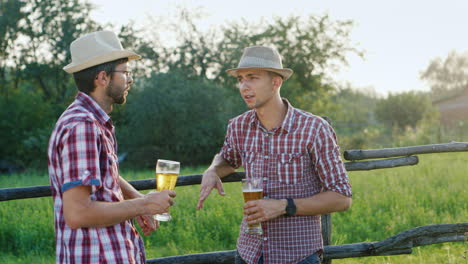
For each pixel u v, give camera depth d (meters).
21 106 27.00
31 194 3.29
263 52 2.48
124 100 2.26
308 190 2.57
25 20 28.86
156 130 24.05
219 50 28.42
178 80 25.27
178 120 23.94
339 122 34.28
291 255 2.53
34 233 6.52
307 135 2.53
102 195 2.04
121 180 2.60
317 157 2.53
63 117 2.05
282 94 27.06
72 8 28.45
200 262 3.52
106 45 2.16
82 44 2.15
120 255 2.03
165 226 6.81
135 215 2.05
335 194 2.46
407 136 24.56
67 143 1.96
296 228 2.54
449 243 5.70
